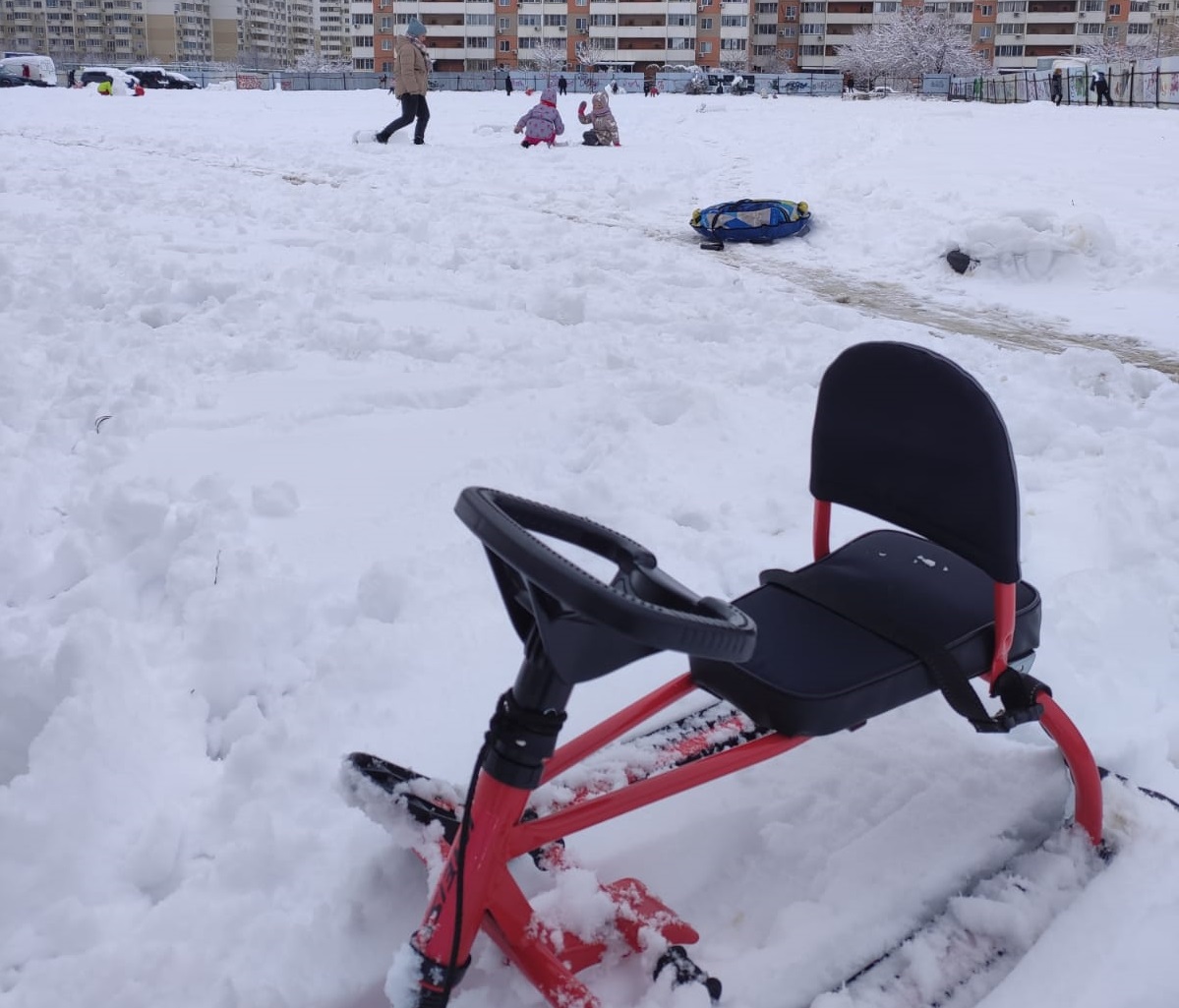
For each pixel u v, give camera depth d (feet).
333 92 108.78
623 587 4.76
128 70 174.19
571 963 5.76
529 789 5.13
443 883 5.24
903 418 6.70
